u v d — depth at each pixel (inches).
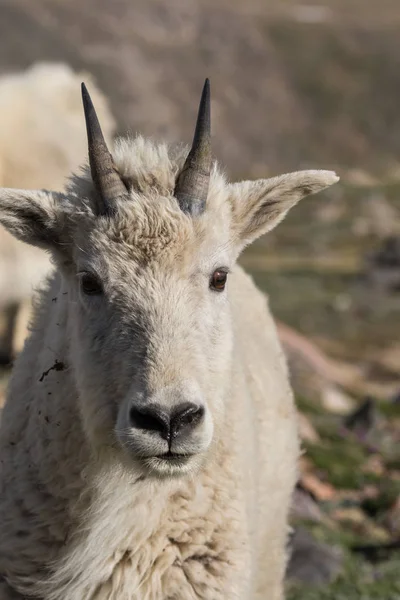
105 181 619.8
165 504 617.0
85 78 1889.8
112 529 614.2
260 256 5403.5
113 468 614.2
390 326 3949.3
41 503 629.3
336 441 1745.8
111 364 594.9
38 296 733.3
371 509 1384.1
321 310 4143.7
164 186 624.4
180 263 604.7
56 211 645.3
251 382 752.3
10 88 1798.7
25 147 1727.4
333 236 6018.7
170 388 563.5
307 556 1133.1
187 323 593.6
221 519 631.8
